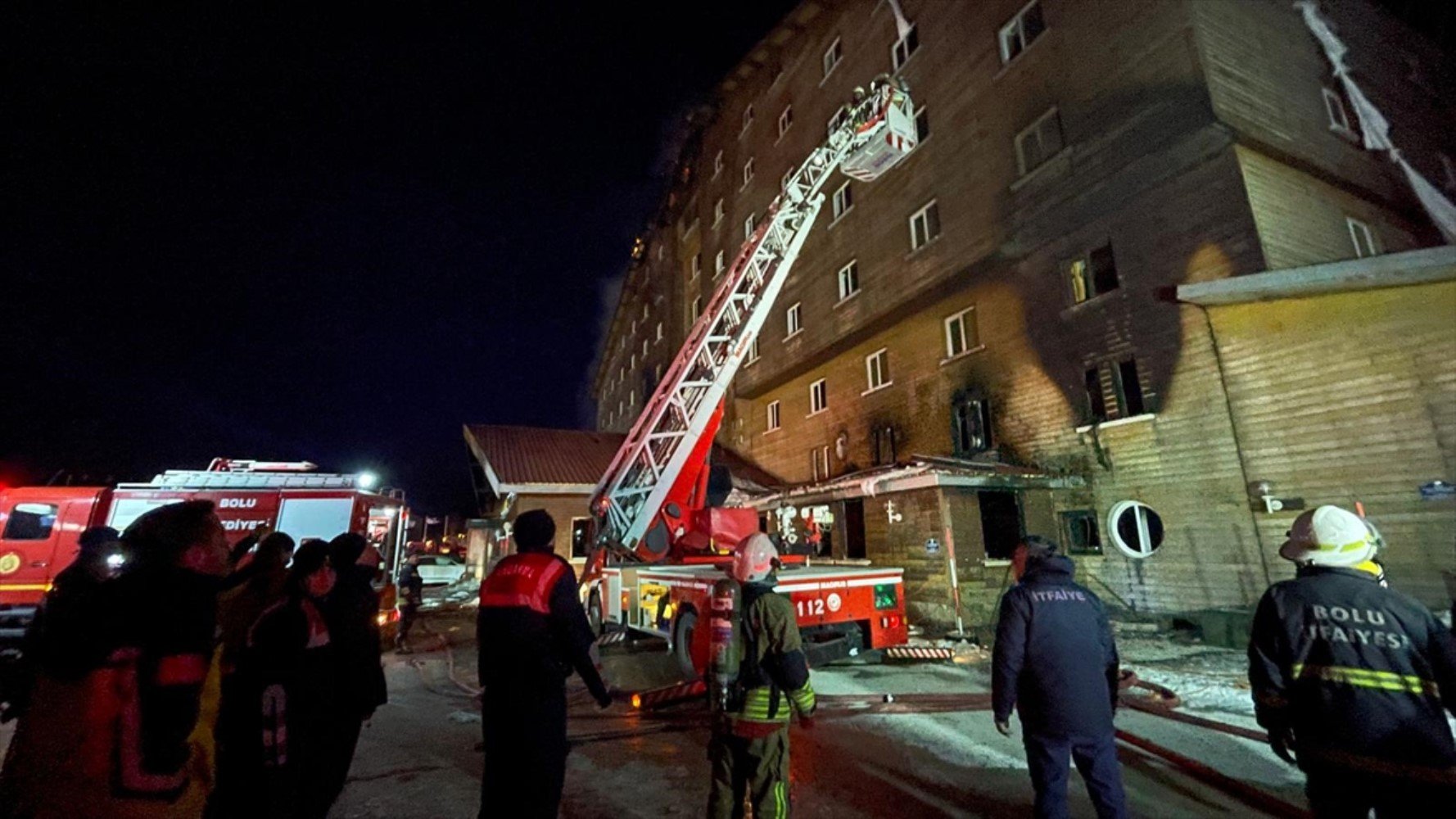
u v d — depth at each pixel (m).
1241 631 8.55
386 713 6.48
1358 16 13.15
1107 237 11.59
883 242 16.78
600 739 5.45
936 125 15.43
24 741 1.97
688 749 5.21
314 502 10.91
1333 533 2.52
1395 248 11.75
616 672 8.43
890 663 7.71
